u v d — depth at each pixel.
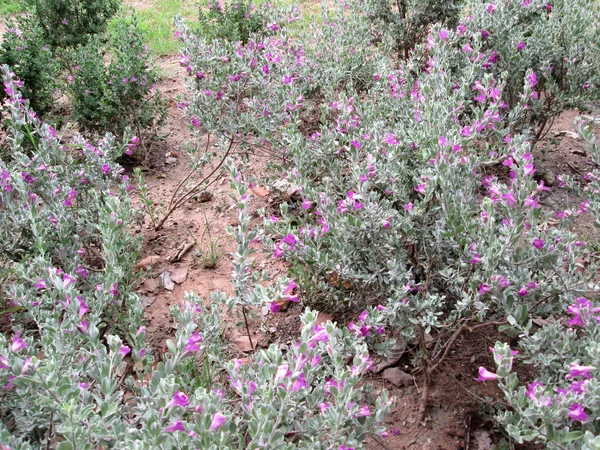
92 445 1.53
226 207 4.05
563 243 2.24
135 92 4.55
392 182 2.76
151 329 2.99
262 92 3.99
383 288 2.53
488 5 4.41
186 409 1.60
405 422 2.44
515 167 2.17
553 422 1.63
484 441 2.34
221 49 4.09
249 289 2.22
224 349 2.68
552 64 4.23
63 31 5.88
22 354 1.79
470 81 3.45
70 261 2.70
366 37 5.16
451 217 2.25
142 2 9.12
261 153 4.66
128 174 4.52
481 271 2.30
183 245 3.65
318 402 1.79
